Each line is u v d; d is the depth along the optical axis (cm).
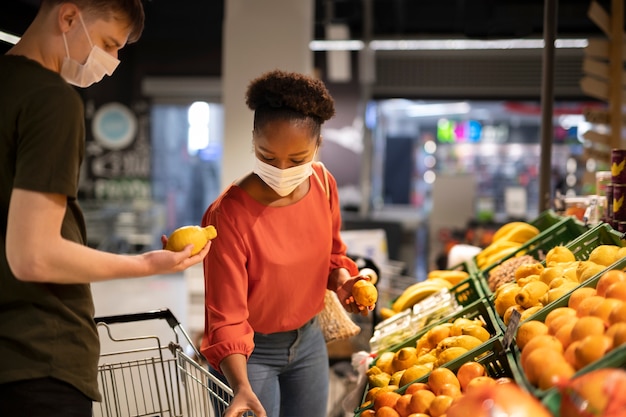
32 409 151
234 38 614
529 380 150
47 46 154
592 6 421
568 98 994
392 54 1019
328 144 1035
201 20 1064
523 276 230
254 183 211
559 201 350
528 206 1180
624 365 134
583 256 236
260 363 221
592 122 434
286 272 211
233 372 191
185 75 1080
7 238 143
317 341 232
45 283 154
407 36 1003
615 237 226
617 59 427
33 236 141
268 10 611
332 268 241
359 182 1038
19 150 145
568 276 209
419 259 1000
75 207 160
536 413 123
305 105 192
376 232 541
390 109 1239
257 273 209
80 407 159
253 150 208
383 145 1217
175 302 834
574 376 134
